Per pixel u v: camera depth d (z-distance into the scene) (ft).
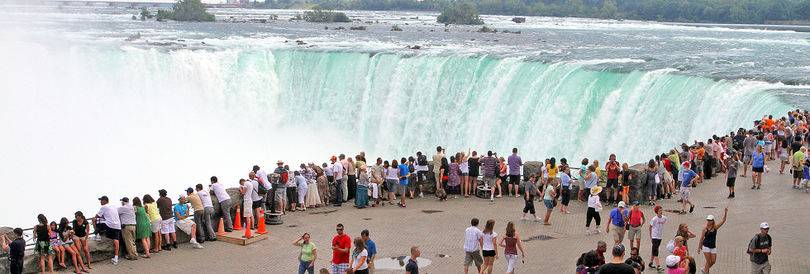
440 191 115.14
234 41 307.37
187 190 96.17
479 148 190.60
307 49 227.61
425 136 199.82
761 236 71.87
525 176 116.57
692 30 517.14
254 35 376.68
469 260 79.30
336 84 213.05
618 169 108.68
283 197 106.93
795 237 88.94
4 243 83.46
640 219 82.74
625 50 281.13
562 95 176.14
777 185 114.42
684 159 114.73
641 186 107.14
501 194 116.37
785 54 261.65
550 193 99.50
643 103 163.63
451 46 293.64
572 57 234.58
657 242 79.97
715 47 307.78
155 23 506.48
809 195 108.37
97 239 88.99
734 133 139.44
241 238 95.40
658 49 289.53
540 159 177.37
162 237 93.86
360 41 329.52
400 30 461.78
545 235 96.02
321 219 105.91
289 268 87.30
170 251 93.25
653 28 559.38
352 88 211.20
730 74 175.52
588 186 109.19
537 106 180.45
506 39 373.40
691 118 156.46
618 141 166.50
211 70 216.74
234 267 87.66
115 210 88.79
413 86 203.00
